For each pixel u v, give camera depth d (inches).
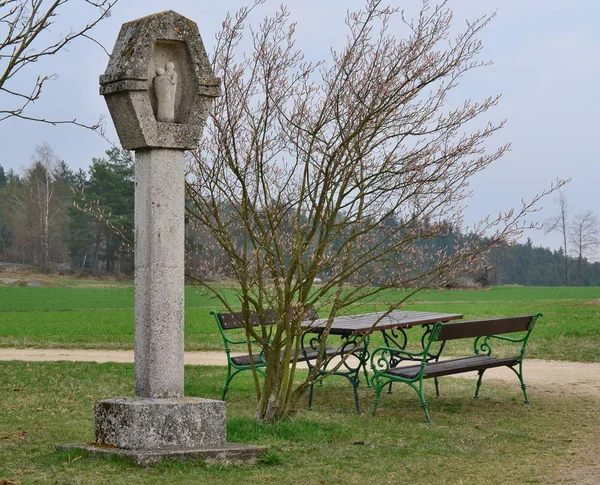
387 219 364.2
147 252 295.9
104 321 1349.7
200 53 309.7
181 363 300.5
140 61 295.0
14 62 257.6
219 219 360.8
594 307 1487.5
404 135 351.3
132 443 285.3
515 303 1904.5
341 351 397.7
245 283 366.6
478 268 368.5
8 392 460.4
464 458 321.7
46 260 3373.5
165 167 298.2
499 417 424.8
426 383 556.1
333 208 354.0
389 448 336.2
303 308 359.6
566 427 395.5
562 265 5280.5
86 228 3452.3
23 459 288.4
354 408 451.8
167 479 262.7
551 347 775.7
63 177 4111.7
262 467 289.7
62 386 487.2
